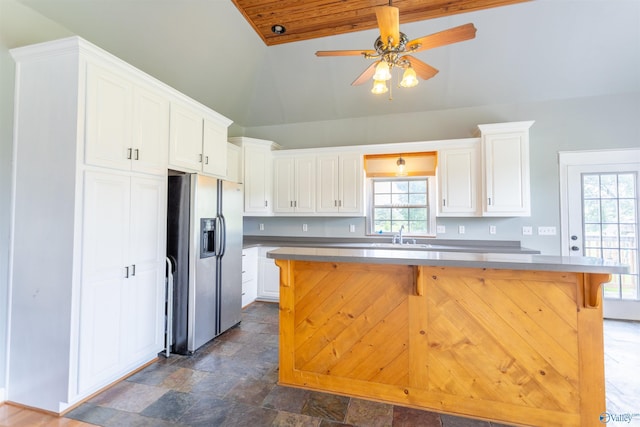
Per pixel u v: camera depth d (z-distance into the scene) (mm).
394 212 4375
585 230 3654
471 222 4039
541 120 3793
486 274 1817
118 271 2139
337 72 3908
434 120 4184
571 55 3287
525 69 3500
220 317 3004
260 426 1726
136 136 2252
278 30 3365
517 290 1781
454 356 1861
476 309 1833
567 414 1706
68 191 1851
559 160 3727
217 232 2943
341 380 2045
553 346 1729
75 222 1848
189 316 2643
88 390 1940
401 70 3738
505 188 3539
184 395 2023
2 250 1945
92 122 1922
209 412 1848
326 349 2076
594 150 3621
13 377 1949
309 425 1732
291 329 2135
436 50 3422
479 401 1821
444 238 4137
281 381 2154
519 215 3506
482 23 3125
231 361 2508
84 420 1780
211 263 2887
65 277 1848
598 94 3611
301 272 2127
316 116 4555
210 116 3150
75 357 1858
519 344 1775
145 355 2381
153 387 2117
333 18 3188
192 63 3287
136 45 2730
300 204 4359
